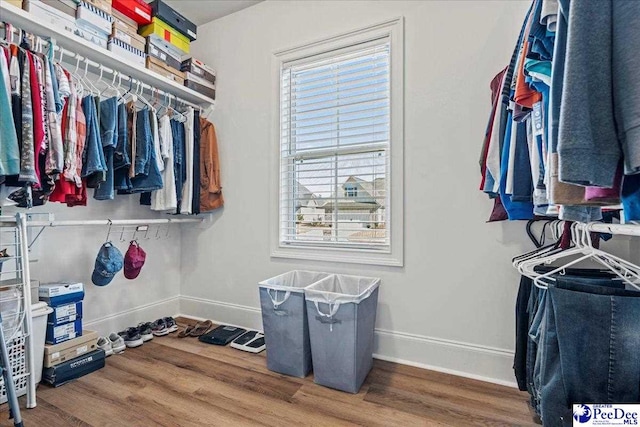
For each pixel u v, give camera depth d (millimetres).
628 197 693
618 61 614
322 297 1749
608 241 1618
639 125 583
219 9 2703
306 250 2404
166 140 2328
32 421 1444
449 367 1944
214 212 2803
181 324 2719
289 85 2529
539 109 1126
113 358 2074
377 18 2170
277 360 1910
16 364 1594
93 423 1435
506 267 1825
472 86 1908
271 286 1916
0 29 1622
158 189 2219
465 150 1921
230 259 2717
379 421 1470
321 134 2422
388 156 2162
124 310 2514
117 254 2174
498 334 1842
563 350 956
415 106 2047
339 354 1716
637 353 875
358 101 2287
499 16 1854
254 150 2621
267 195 2555
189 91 2568
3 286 1528
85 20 1866
